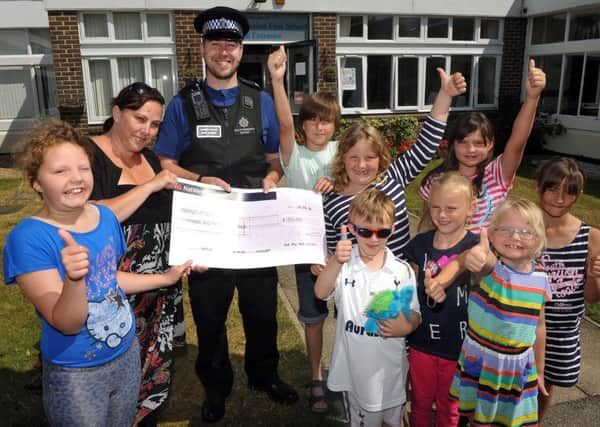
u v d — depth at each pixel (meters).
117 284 2.07
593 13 10.63
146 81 10.38
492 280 2.25
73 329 1.74
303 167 2.99
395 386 2.47
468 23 12.04
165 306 2.60
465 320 2.46
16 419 2.99
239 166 2.84
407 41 11.55
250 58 11.95
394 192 2.74
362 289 2.44
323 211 2.83
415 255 2.60
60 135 1.82
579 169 2.40
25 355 3.67
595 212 6.88
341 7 10.81
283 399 3.17
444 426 2.54
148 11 9.98
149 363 2.57
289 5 10.50
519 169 9.86
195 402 3.23
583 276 2.47
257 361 3.15
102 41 9.91
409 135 10.92
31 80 11.81
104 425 2.01
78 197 1.82
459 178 2.43
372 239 2.38
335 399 3.23
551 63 11.88
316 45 10.56
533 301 2.19
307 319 3.07
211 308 2.87
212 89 2.82
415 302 2.42
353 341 2.45
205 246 2.48
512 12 11.98
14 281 1.82
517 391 2.25
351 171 2.68
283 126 2.87
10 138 11.88
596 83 10.66
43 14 11.37
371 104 11.80
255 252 2.54
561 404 3.11
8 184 8.94
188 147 2.82
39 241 1.77
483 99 12.57
